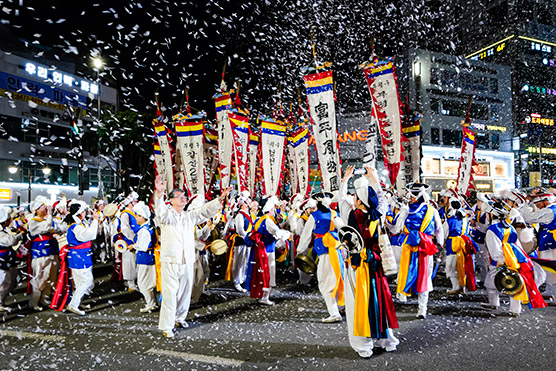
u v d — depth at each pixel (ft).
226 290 25.75
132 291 25.81
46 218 21.20
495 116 135.13
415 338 14.60
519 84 141.79
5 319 19.03
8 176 81.92
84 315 19.69
